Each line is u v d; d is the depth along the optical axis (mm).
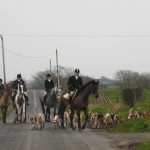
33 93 80562
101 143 16062
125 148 14984
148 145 14758
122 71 68875
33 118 22016
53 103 26188
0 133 19984
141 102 39281
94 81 20609
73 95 20984
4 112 26984
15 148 14836
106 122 22766
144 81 69312
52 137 18109
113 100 43844
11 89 27078
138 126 20750
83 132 20281
